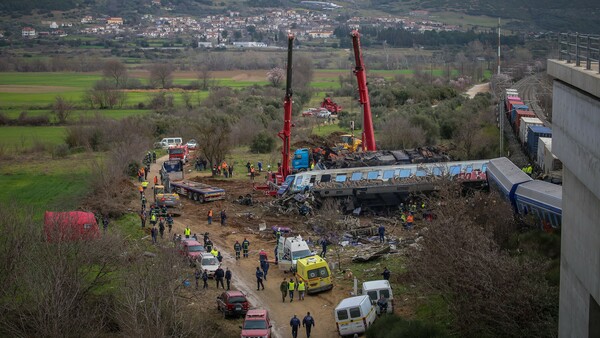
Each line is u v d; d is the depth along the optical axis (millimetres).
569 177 27297
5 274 42438
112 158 90625
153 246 57844
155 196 75500
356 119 141625
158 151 113125
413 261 44625
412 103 160375
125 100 188625
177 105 175125
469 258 36156
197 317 41219
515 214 53031
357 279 49844
